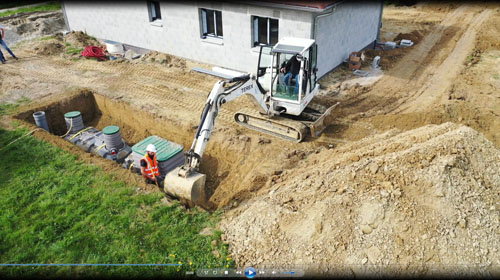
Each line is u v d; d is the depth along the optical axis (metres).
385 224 6.97
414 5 28.64
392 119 12.19
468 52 18.20
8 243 7.48
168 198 8.80
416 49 18.89
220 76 15.98
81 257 7.18
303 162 10.23
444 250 6.65
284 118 11.69
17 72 16.47
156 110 13.16
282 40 11.02
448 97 13.52
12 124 11.88
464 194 7.26
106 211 8.30
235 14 14.96
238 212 8.36
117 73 16.48
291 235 7.27
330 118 12.30
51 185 9.17
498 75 15.51
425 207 7.07
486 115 12.16
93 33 21.03
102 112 14.51
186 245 7.44
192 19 16.42
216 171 11.07
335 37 15.25
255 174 9.90
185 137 12.20
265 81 11.37
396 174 7.59
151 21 18.17
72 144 11.17
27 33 21.73
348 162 8.83
